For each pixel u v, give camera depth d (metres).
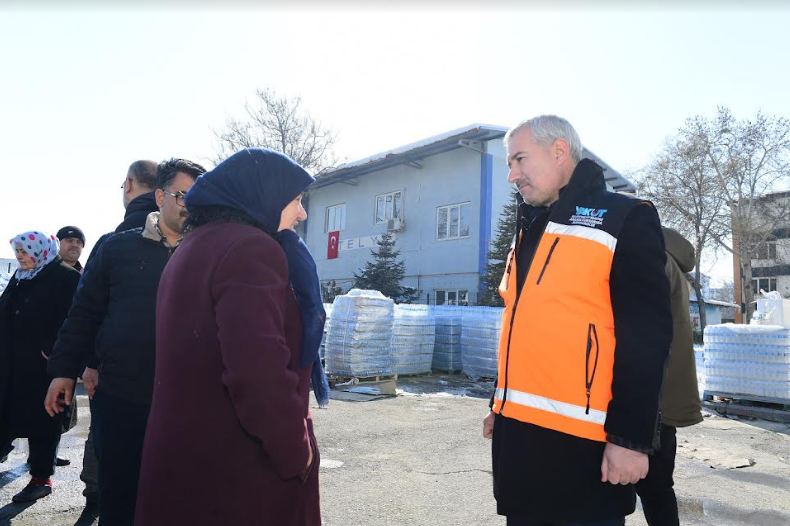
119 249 2.60
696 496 4.14
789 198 25.30
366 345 8.80
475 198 19.92
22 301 3.76
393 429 6.06
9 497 3.76
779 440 6.18
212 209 1.69
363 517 3.54
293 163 1.75
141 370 2.46
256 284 1.46
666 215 25.19
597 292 1.77
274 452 1.41
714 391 7.91
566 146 1.99
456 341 11.03
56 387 2.55
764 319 11.23
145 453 1.55
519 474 1.79
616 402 1.65
